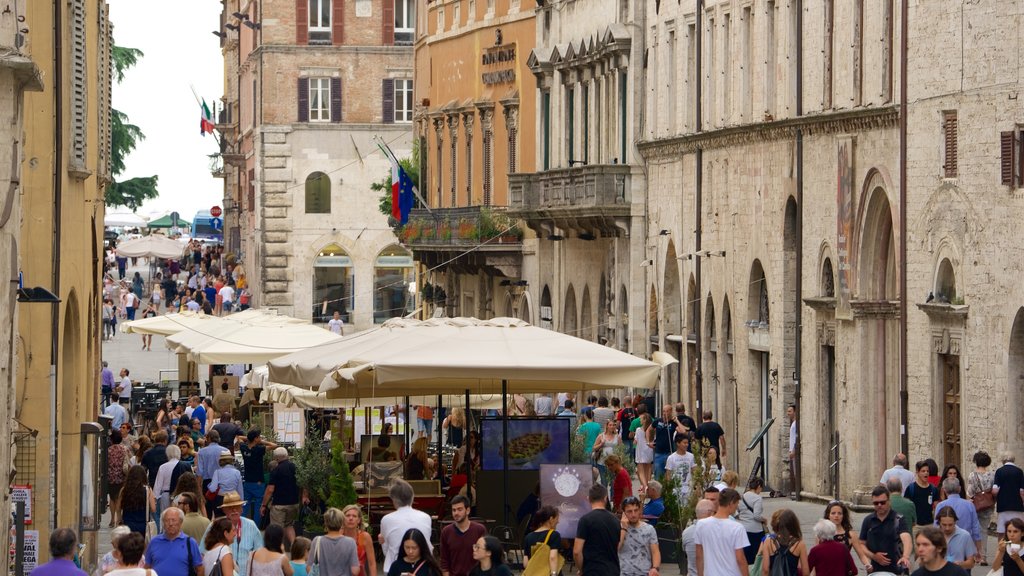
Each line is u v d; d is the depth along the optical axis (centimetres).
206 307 10356
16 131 2297
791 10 5366
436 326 3488
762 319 5650
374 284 11656
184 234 16838
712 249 6009
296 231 11569
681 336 6356
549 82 7788
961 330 4250
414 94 9938
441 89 9219
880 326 4812
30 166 3362
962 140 4262
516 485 3534
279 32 11525
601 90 7188
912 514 3048
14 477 3061
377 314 11656
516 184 7606
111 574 2331
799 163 5250
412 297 10825
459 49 8906
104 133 4784
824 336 5116
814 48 5191
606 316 7044
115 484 4062
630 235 6800
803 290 5244
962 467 4250
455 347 3347
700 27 6141
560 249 7556
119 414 5397
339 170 11619
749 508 3259
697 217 6119
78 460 3856
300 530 3647
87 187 4209
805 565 2734
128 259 14862
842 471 4956
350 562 2712
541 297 7856
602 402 5288
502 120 8331
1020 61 4034
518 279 8144
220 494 3806
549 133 7831
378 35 11606
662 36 6544
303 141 11575
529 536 2786
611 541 2762
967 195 4231
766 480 5503
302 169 11575
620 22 6881
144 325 6138
